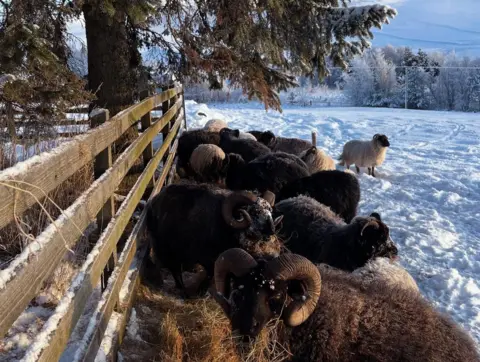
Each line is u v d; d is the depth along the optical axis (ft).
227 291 12.26
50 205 15.40
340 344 11.49
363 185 40.52
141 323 14.99
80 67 30.45
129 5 22.80
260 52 34.42
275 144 36.65
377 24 37.04
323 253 17.60
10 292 6.11
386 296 12.22
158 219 18.70
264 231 16.80
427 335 11.37
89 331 10.44
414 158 54.34
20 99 16.93
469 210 33.63
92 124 13.85
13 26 16.28
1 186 6.34
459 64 213.66
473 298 19.86
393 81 187.11
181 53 33.91
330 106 168.55
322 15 36.32
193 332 14.42
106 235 12.36
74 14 26.50
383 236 16.75
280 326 11.75
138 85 32.45
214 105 130.41
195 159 28.02
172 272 18.93
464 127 82.84
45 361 7.26
